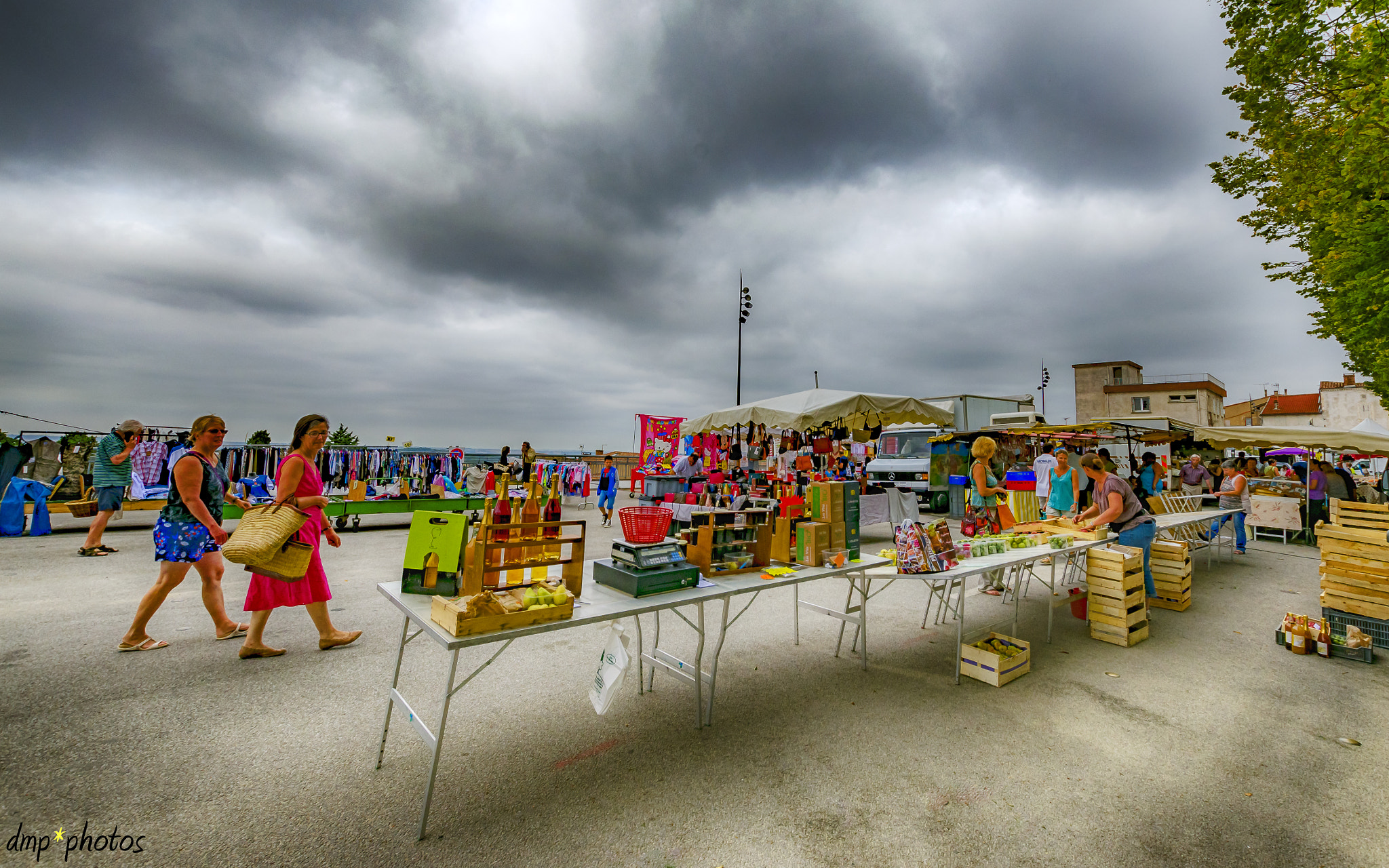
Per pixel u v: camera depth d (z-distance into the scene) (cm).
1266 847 215
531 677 368
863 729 306
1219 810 238
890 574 374
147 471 1009
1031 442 1470
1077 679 383
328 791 238
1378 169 501
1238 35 623
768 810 233
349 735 286
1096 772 266
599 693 249
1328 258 608
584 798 238
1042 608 574
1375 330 574
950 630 493
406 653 403
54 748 266
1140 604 477
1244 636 484
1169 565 571
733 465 1220
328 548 869
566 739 289
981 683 373
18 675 350
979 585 673
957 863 204
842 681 373
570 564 274
